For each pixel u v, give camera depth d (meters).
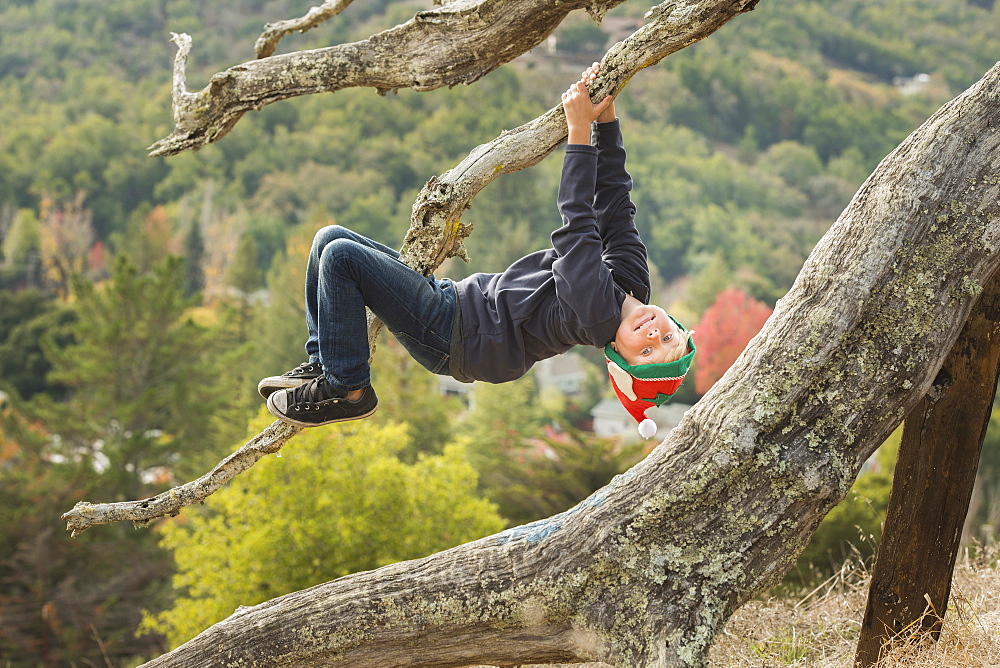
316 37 100.62
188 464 25.33
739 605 2.86
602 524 2.92
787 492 2.77
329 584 3.20
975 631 3.69
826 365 2.74
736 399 2.80
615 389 2.82
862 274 2.71
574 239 2.63
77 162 77.31
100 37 102.25
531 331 2.72
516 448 30.70
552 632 3.01
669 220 73.94
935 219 2.69
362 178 77.56
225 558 11.51
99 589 15.88
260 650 3.16
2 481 18.12
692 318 60.25
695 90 94.00
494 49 3.00
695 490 2.82
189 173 78.56
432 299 2.71
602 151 2.95
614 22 97.31
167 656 3.29
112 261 62.00
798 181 82.81
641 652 2.83
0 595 15.71
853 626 4.35
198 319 49.28
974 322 3.45
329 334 2.62
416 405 28.19
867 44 109.50
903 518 3.72
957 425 3.57
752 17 108.44
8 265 62.47
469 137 81.94
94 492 19.31
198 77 95.75
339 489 11.64
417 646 3.08
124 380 26.30
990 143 2.69
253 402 30.02
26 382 37.53
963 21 118.12
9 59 98.38
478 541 3.13
